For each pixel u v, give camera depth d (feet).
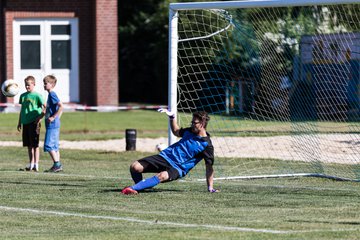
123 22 377.09
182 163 110.52
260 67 168.45
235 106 179.42
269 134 193.06
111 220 90.27
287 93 173.47
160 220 90.12
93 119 266.57
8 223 88.69
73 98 303.89
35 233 82.79
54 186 118.73
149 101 365.61
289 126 192.34
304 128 166.71
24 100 140.67
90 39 302.66
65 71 303.27
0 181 124.47
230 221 89.25
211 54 188.75
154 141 197.67
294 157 158.81
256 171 139.64
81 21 302.45
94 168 145.69
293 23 231.50
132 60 369.09
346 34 184.85
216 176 133.28
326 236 79.61
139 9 374.02
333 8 223.30
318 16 233.55
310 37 216.13
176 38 134.00
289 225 86.33
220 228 84.74
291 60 179.11
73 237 80.12
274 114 172.76
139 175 111.34
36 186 118.62
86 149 179.22
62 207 99.25
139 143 192.75
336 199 106.73
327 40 185.68
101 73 298.56
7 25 298.56
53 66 302.66
